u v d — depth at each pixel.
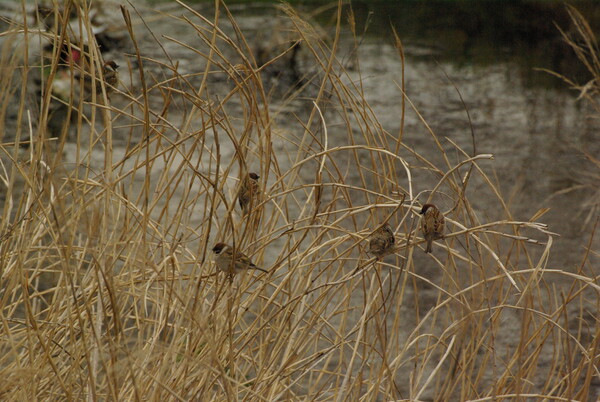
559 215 26.70
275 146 29.61
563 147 37.06
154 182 24.08
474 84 50.16
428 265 20.62
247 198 9.67
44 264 11.66
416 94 46.56
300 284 9.52
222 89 39.16
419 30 66.56
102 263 8.46
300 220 9.30
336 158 31.00
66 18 8.18
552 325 9.53
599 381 14.55
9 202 8.72
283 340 9.22
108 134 8.62
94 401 7.39
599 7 61.59
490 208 27.02
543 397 8.65
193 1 70.31
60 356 8.37
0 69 8.17
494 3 75.81
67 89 33.53
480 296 10.84
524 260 21.81
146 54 43.94
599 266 21.83
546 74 53.12
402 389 13.91
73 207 8.27
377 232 8.87
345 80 26.17
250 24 58.28
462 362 10.09
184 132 9.21
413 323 16.98
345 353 14.36
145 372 7.79
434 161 34.25
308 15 11.77
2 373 7.86
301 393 12.21
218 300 8.89
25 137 28.42
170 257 8.80
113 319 8.34
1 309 8.19
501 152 36.22
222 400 8.55
